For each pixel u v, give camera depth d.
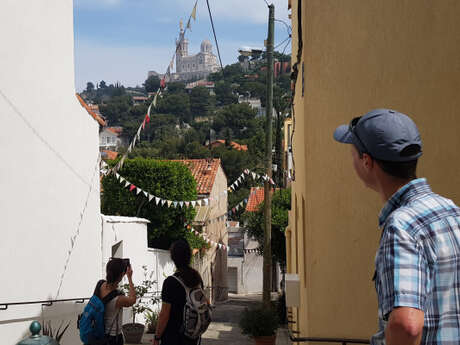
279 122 16.61
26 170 6.36
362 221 4.27
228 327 14.62
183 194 18.95
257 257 33.25
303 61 4.70
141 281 13.27
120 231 11.34
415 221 1.35
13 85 6.06
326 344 4.33
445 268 1.30
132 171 18.56
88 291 8.64
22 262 6.21
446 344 1.28
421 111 3.61
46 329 6.74
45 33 6.92
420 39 3.63
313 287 4.38
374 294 4.24
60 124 7.45
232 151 55.62
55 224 7.23
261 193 30.53
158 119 107.62
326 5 4.30
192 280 3.72
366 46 4.02
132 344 9.08
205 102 112.75
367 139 1.47
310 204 4.41
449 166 3.47
